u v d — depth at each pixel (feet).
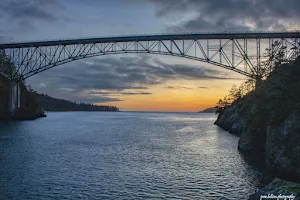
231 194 83.20
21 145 177.06
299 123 107.55
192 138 225.97
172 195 82.58
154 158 137.90
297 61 160.25
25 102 501.56
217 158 137.49
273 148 114.93
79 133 261.65
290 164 102.89
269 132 124.67
